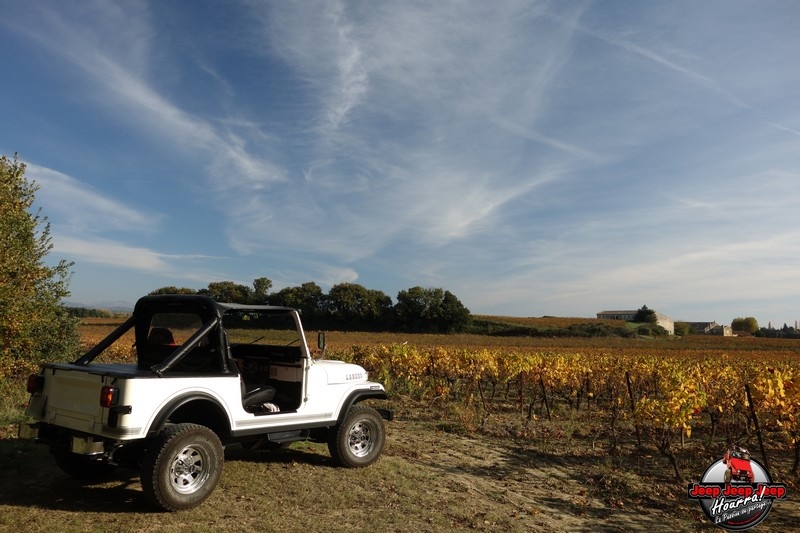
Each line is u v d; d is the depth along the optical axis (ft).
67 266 37.52
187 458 16.94
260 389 20.59
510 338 215.51
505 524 17.66
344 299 248.73
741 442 32.48
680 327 333.21
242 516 16.39
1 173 34.35
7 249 31.78
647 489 23.40
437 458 26.40
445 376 53.67
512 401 50.19
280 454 24.34
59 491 18.07
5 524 14.73
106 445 16.44
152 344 20.18
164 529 15.02
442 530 16.49
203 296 19.16
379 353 60.90
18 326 31.22
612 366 53.83
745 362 71.97
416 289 249.34
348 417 22.57
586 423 39.19
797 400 28.17
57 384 18.03
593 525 18.53
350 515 17.16
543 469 25.99
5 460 21.02
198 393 17.63
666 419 26.61
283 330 21.49
